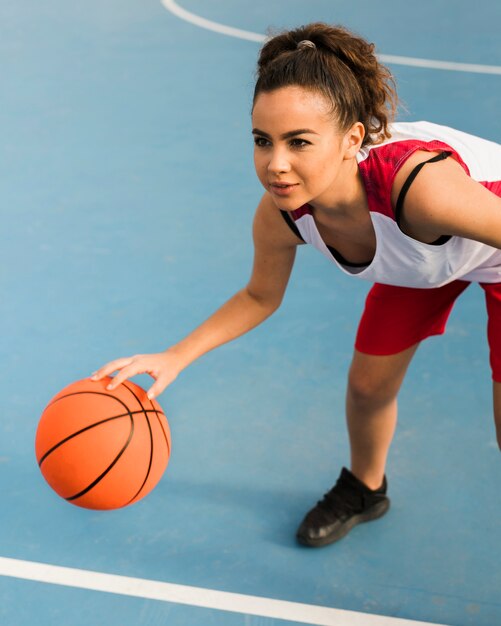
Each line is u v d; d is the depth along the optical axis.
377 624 2.65
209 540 3.00
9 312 4.29
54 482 2.27
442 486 3.20
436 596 2.75
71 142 6.33
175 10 9.75
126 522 3.08
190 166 5.91
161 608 2.71
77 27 9.20
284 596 2.76
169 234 5.03
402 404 3.63
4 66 8.03
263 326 4.17
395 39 8.46
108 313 4.27
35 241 4.96
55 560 2.91
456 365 3.87
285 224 2.38
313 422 3.53
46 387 3.75
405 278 2.32
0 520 3.09
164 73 7.75
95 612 2.70
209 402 3.66
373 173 2.01
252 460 3.35
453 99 6.84
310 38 1.93
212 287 4.48
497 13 9.16
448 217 1.95
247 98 7.07
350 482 3.02
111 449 2.21
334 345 4.01
